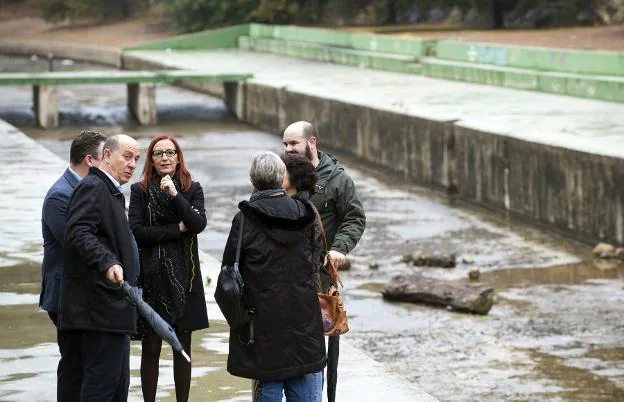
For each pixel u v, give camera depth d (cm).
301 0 8400
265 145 4578
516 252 2584
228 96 5538
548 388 1606
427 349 1812
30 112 5481
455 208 3178
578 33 6038
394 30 7169
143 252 975
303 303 851
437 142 3431
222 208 3164
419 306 2091
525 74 4359
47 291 932
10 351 1205
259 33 7794
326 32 6706
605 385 1617
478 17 7088
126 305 880
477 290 2052
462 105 3881
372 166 3944
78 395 912
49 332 1284
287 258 848
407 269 2425
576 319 1981
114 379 884
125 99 5984
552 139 2878
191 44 7906
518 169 2962
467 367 1716
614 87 3841
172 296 973
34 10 10975
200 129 5091
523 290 2212
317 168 1004
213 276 1566
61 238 918
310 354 852
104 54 8338
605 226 2595
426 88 4594
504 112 3628
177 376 1005
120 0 10069
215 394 1062
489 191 3128
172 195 959
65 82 5066
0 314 1369
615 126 3189
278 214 845
